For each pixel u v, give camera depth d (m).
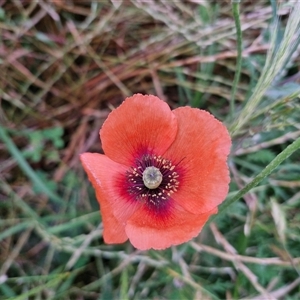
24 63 0.17
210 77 0.17
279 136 0.15
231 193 0.15
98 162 0.12
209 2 0.17
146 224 0.11
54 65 0.18
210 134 0.11
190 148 0.12
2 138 0.15
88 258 0.15
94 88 0.18
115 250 0.15
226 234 0.15
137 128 0.12
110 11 0.17
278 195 0.15
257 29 0.17
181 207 0.12
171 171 0.12
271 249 0.14
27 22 0.17
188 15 0.17
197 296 0.13
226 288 0.14
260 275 0.14
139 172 0.12
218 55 0.17
